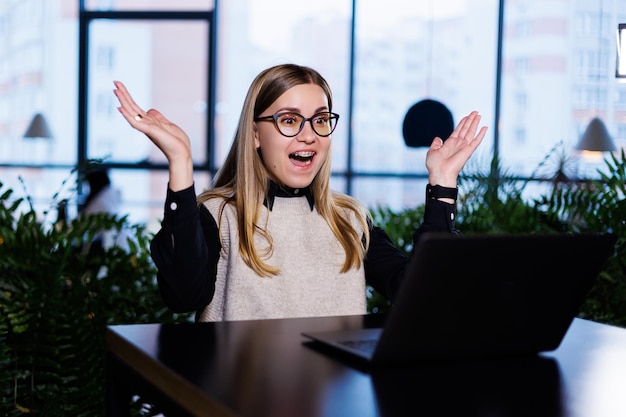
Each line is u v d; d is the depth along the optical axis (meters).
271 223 1.71
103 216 2.52
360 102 7.22
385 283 1.75
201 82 7.33
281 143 1.67
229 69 7.29
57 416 2.16
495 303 1.02
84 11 7.31
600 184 2.78
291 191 1.75
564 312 1.09
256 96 1.70
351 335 1.12
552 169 3.46
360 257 1.74
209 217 1.69
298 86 1.68
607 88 6.86
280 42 7.24
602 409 0.85
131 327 1.19
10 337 2.20
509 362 1.06
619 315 2.56
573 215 2.78
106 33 7.34
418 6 7.10
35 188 7.41
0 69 7.39
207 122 7.33
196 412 0.87
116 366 1.14
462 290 0.99
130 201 7.39
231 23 7.25
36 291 2.19
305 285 1.68
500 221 3.02
